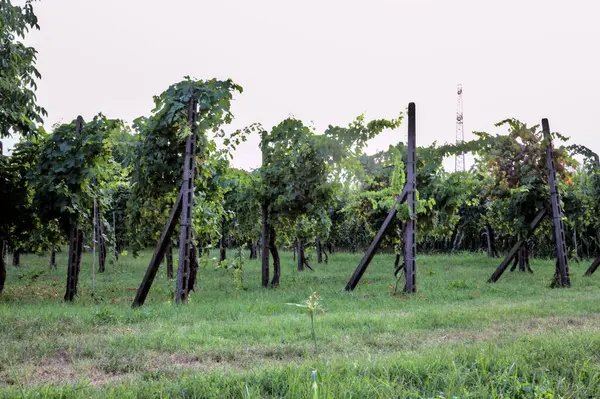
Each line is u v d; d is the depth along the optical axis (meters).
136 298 11.18
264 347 6.37
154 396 4.17
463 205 32.34
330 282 17.30
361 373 4.75
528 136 17.33
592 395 4.23
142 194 13.09
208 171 13.21
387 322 8.26
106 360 5.70
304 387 4.18
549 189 17.12
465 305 11.09
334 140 14.91
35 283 17.36
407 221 14.30
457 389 4.28
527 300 12.21
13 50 10.84
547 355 5.38
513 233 18.09
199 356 5.91
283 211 15.83
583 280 17.98
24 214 13.57
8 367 5.43
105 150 13.29
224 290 14.87
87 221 13.32
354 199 19.25
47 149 12.95
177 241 13.82
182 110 11.78
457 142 19.02
